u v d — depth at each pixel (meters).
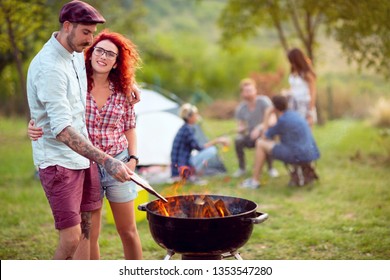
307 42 14.39
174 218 4.00
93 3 14.26
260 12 14.22
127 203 4.68
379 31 11.76
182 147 8.88
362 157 11.00
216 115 19.95
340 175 9.46
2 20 10.23
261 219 4.11
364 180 9.02
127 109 4.77
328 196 8.12
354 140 13.06
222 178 9.41
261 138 8.96
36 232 6.62
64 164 4.19
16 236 6.48
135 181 4.14
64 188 4.18
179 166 8.84
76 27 4.05
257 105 9.67
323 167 10.23
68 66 4.18
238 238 4.10
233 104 20.42
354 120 17.52
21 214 7.34
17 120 19.38
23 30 10.78
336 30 12.63
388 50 11.82
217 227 3.98
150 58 22.80
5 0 9.89
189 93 23.33
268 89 18.41
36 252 5.94
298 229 6.59
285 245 6.11
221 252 4.11
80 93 4.31
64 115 4.04
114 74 4.67
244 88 9.68
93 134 4.57
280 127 8.52
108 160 4.04
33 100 4.14
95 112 4.57
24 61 15.20
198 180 9.09
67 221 4.19
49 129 4.17
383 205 7.50
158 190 8.46
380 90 19.25
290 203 7.80
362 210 7.31
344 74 22.28
